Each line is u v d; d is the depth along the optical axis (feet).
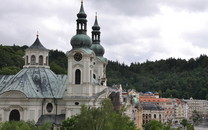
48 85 490.49
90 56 467.11
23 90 456.04
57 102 486.38
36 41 525.75
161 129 561.02
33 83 479.82
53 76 509.76
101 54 579.07
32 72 498.28
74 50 467.11
